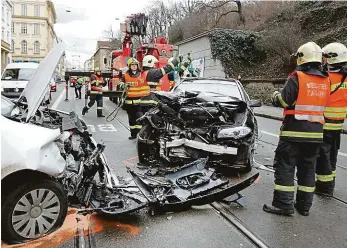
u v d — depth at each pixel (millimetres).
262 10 27516
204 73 24922
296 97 4453
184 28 38531
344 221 4418
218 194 4688
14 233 3463
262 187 5605
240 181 5465
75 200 4371
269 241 3789
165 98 5867
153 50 15875
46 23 83688
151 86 8875
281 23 22281
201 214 4449
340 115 5320
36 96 4008
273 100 4699
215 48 23453
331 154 5445
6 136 3369
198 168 5082
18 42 82250
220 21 32250
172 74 9992
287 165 4551
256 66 23422
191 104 5805
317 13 21219
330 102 5250
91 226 3975
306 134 4434
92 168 4590
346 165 7188
